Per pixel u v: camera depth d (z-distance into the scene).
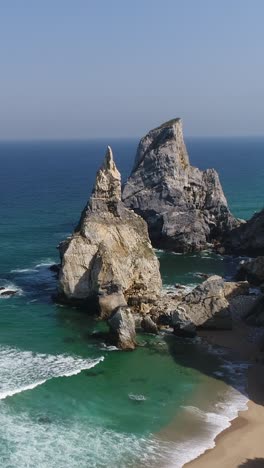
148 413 43.53
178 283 78.12
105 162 69.88
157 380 49.16
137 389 47.28
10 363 50.44
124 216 70.00
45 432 39.91
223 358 54.09
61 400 44.53
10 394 44.59
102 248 65.19
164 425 41.97
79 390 46.44
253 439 40.62
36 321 61.25
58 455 37.34
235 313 64.31
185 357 54.00
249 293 69.25
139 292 66.69
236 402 45.81
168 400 45.72
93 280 64.25
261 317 62.38
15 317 62.12
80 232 67.25
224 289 68.44
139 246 68.56
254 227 95.50
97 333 57.72
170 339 58.09
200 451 38.91
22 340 56.03
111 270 63.53
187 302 61.69
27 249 93.50
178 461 37.66
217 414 43.91
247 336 59.31
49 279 76.31
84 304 65.31
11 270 80.56
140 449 38.72
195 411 44.16
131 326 55.97
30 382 46.78
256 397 46.75
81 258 65.38
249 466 37.50
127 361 52.56
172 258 93.50
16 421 41.06
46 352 53.44
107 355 53.56
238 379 49.88
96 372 49.97
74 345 55.38
